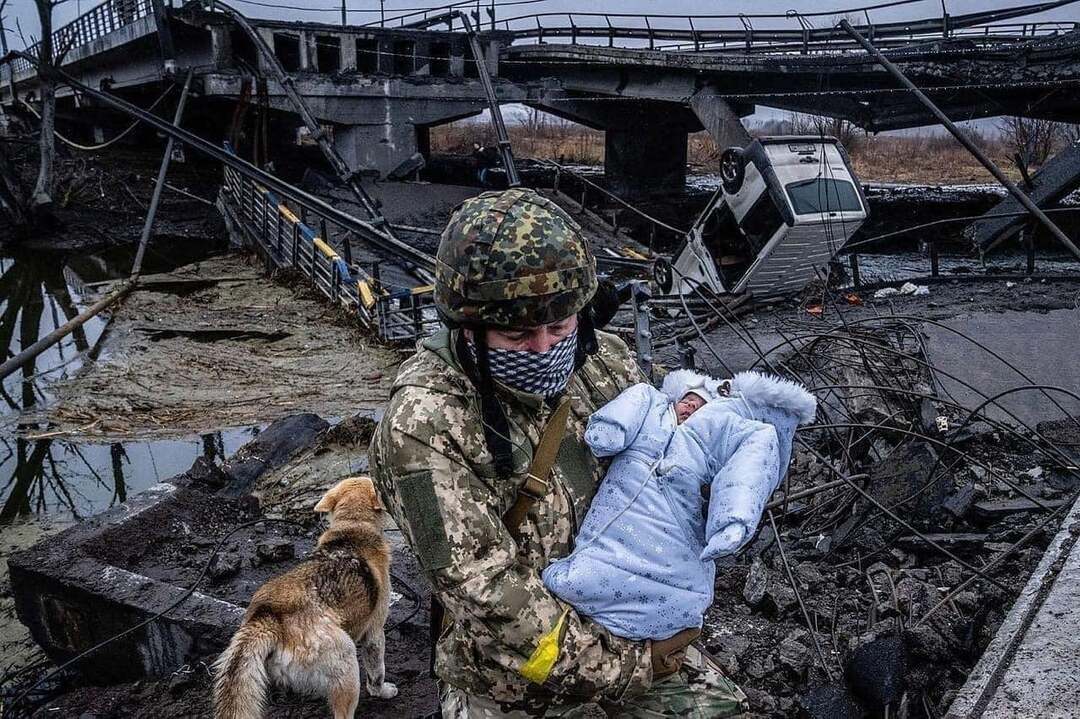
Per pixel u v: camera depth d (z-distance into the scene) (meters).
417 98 30.75
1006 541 5.41
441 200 27.86
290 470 7.85
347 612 3.86
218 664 3.41
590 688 2.01
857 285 15.49
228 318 16.50
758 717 3.93
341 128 30.44
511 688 2.10
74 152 34.12
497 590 1.89
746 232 15.19
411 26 34.84
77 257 24.36
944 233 26.59
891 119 23.22
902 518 5.89
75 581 5.37
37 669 5.77
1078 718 2.69
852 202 14.94
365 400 11.94
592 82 30.67
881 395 7.68
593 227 24.19
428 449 1.91
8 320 18.20
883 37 23.06
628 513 2.10
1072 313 11.85
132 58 35.50
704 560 2.00
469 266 1.90
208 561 6.07
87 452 10.47
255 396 12.28
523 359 1.96
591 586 2.04
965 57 19.52
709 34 29.94
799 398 2.27
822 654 4.21
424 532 1.89
